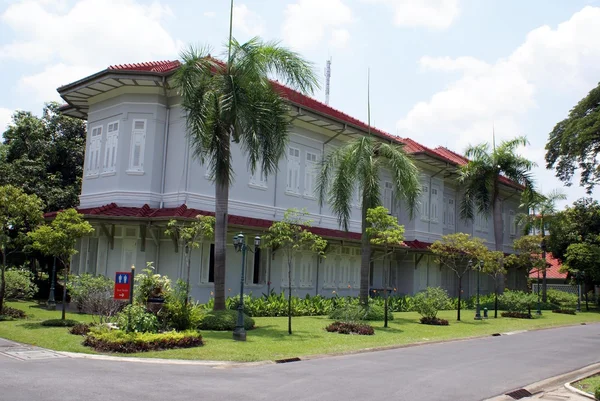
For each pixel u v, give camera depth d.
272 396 8.46
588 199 44.28
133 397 7.90
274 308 21.16
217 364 11.12
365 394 8.97
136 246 20.12
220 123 16.34
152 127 20.91
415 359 13.21
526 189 33.31
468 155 33.59
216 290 16.66
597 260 37.72
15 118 30.45
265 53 16.67
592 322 28.36
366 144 20.34
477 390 9.83
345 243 25.78
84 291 15.43
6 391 7.90
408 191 20.47
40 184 27.91
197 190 20.66
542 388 10.65
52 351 11.57
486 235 40.62
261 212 23.14
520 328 22.50
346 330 17.02
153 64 22.16
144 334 12.51
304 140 25.73
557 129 38.62
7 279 18.50
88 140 22.84
